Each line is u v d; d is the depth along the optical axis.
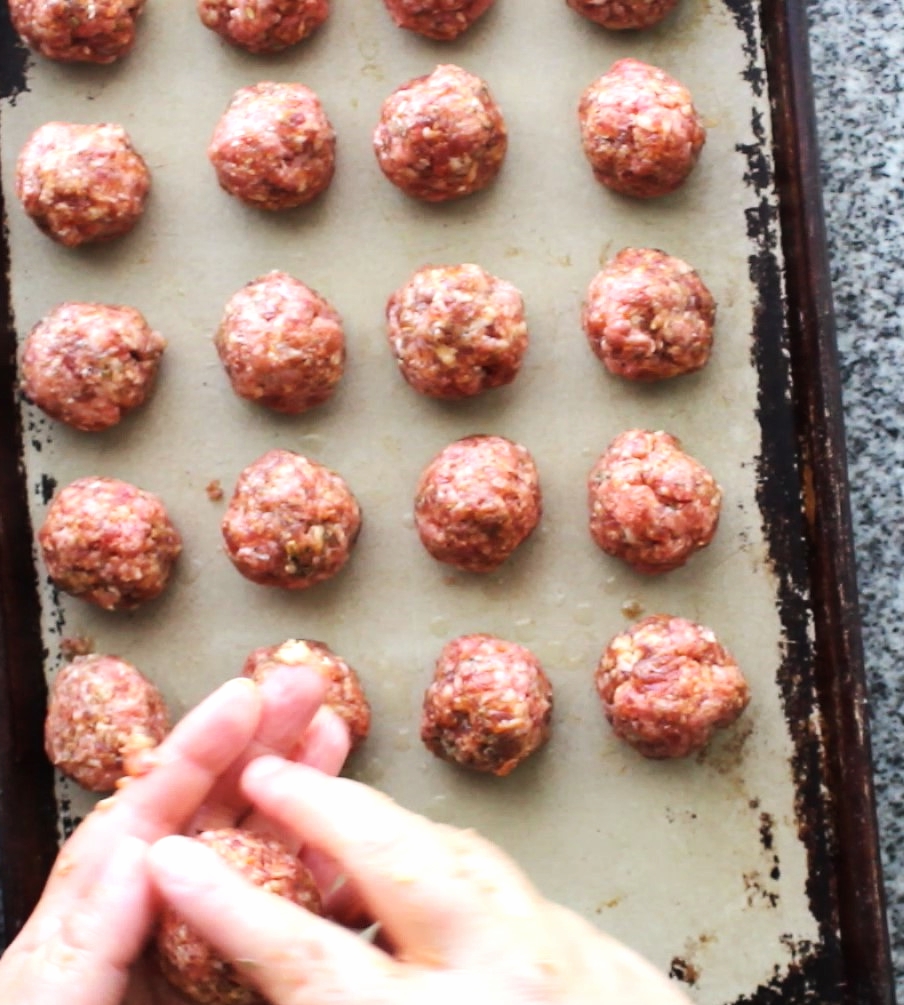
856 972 0.68
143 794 0.60
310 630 0.71
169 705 0.71
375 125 0.73
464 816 0.70
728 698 0.69
